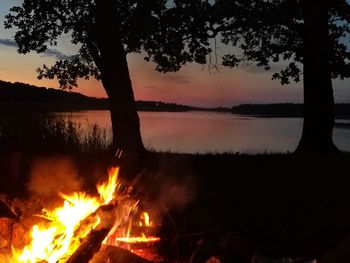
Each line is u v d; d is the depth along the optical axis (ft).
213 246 18.21
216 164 39.19
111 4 47.39
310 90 48.75
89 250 16.17
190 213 24.71
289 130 132.87
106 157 40.01
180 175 34.17
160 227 20.71
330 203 27.66
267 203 27.50
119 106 47.09
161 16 50.34
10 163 24.47
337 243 20.85
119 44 47.67
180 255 18.62
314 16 48.39
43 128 43.88
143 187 22.82
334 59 53.26
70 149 42.96
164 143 82.48
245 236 21.39
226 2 50.34
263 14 50.96
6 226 17.92
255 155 45.09
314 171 36.37
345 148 74.54
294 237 21.52
